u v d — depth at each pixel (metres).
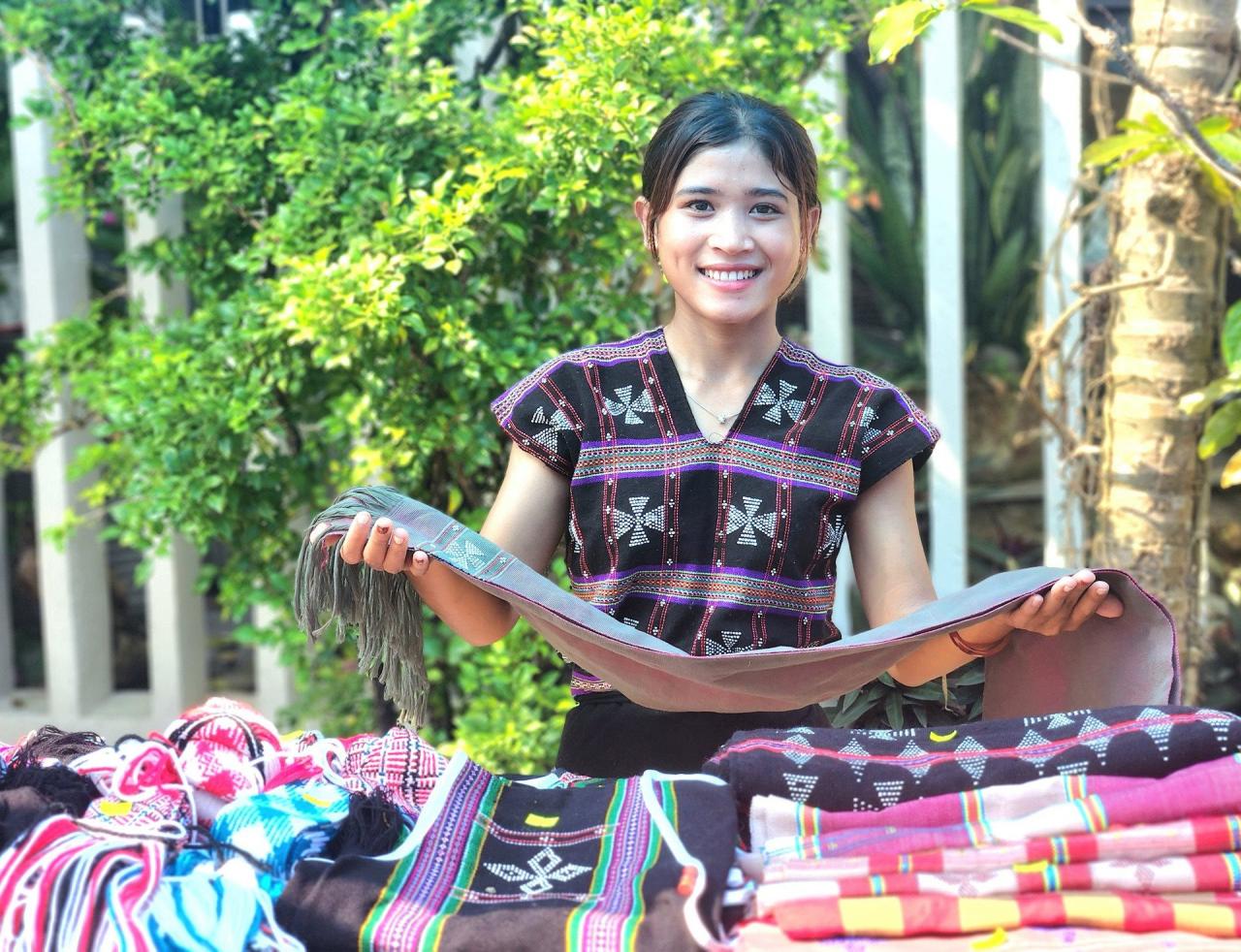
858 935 1.11
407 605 1.57
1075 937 1.10
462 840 1.32
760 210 1.56
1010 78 5.72
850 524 1.67
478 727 3.10
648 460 1.60
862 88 5.91
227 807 1.37
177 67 3.27
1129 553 3.00
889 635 1.45
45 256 4.27
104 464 4.22
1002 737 1.32
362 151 2.94
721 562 1.60
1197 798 1.18
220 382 3.13
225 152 3.14
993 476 5.97
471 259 2.91
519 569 1.49
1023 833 1.18
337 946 1.17
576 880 1.26
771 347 1.65
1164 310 2.91
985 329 6.03
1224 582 5.29
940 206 4.02
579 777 1.50
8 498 5.53
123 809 1.34
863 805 1.27
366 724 3.67
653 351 1.65
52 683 4.61
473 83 3.43
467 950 1.14
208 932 1.12
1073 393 3.78
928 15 2.32
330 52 3.28
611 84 2.80
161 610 4.48
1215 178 2.77
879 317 6.20
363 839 1.31
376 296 2.79
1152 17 2.85
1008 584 1.51
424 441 2.98
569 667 3.42
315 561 1.50
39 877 1.16
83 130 3.34
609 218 3.05
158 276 3.93
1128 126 2.72
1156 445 2.95
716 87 2.92
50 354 3.82
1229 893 1.15
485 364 3.00
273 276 3.49
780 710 1.61
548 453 1.63
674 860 1.20
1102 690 1.54
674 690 1.56
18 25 3.39
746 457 1.60
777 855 1.21
